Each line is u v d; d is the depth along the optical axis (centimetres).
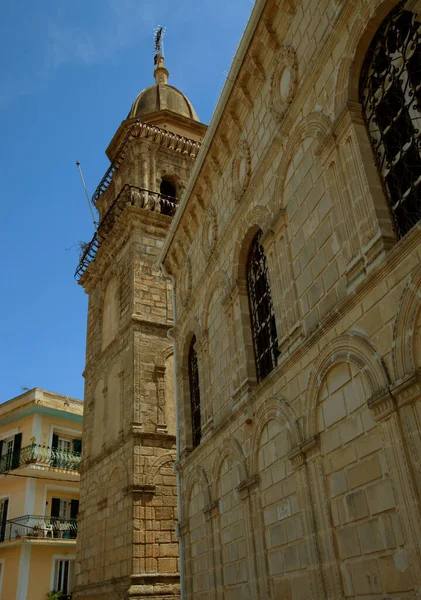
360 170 894
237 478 1276
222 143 1570
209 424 1523
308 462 948
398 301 758
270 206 1240
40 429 3553
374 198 857
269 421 1133
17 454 3469
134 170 2848
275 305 1162
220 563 1323
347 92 958
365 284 824
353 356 844
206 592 1386
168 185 2997
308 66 1108
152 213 2653
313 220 1041
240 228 1420
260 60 1363
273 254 1193
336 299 934
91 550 2286
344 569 823
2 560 3180
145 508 2017
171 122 3225
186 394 1797
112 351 2553
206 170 1680
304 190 1089
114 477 2223
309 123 1084
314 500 921
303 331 1033
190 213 1819
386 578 731
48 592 3066
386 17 917
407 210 819
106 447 2372
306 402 974
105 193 3225
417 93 820
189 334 1808
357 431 827
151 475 2084
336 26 1013
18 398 3659
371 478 783
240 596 1192
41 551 3136
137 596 1841
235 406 1321
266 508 1114
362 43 949
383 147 895
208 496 1445
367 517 783
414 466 700
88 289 3089
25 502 3275
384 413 754
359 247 878
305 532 936
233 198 1505
